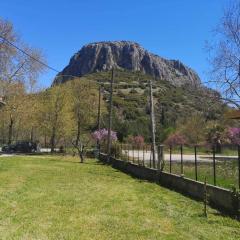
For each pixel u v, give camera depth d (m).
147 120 83.62
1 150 62.09
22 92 59.97
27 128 75.81
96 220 13.56
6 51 51.00
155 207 16.33
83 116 63.09
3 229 11.77
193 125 61.25
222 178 22.27
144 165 29.73
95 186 22.58
